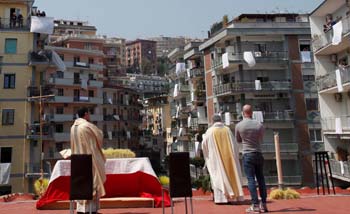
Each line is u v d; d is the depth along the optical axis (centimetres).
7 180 3178
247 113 695
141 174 789
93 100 5550
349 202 748
